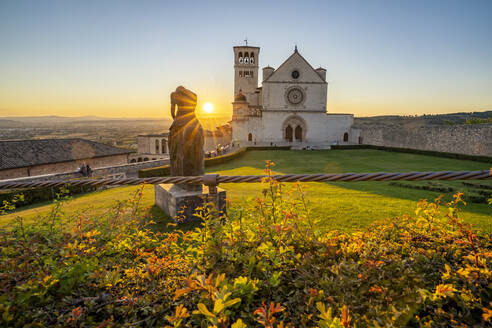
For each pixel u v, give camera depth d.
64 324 1.38
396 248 2.26
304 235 2.21
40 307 1.55
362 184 15.41
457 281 1.68
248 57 63.22
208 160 28.70
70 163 31.91
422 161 31.55
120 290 1.69
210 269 1.81
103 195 13.15
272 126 55.03
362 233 2.64
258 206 2.37
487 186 14.23
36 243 2.09
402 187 14.64
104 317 1.53
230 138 64.31
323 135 56.28
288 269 1.84
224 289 1.36
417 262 1.87
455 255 2.06
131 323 1.46
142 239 2.57
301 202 2.53
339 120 57.47
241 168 26.62
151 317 1.52
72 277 1.71
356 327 1.26
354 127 57.12
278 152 44.81
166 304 1.57
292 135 55.66
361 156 37.97
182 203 7.82
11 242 2.13
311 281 1.64
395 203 10.12
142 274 1.80
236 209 2.32
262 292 1.64
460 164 28.56
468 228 2.28
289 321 1.47
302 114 55.22
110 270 1.94
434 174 1.69
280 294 1.65
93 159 34.69
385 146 47.22
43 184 2.08
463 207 9.96
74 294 1.62
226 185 15.16
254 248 1.97
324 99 55.31
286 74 54.44
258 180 2.05
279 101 54.69
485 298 1.54
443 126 39.09
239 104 54.47
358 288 1.53
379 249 2.06
